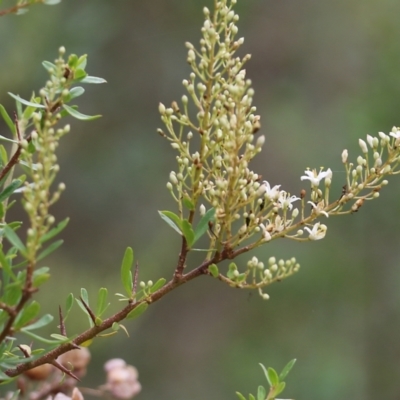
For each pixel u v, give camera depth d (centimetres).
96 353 1044
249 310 1103
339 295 1045
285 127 1143
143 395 1102
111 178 1120
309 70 1194
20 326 159
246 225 205
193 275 201
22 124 208
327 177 216
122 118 1140
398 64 1054
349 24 1180
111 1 1098
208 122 209
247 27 1229
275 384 214
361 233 1041
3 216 201
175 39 1151
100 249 1097
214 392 1077
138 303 198
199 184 205
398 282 1026
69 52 1021
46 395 280
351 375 1006
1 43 955
